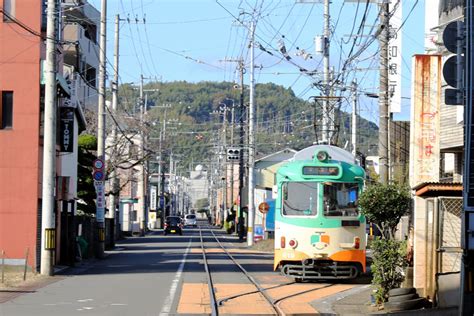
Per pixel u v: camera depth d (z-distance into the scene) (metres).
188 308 19.23
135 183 92.69
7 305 19.55
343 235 25.95
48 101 28.61
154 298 21.44
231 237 80.69
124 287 24.56
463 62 14.97
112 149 59.25
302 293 23.44
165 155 118.56
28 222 30.66
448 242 18.92
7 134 30.73
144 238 75.06
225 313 18.61
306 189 26.27
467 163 14.89
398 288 19.22
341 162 26.75
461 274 15.11
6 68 30.80
